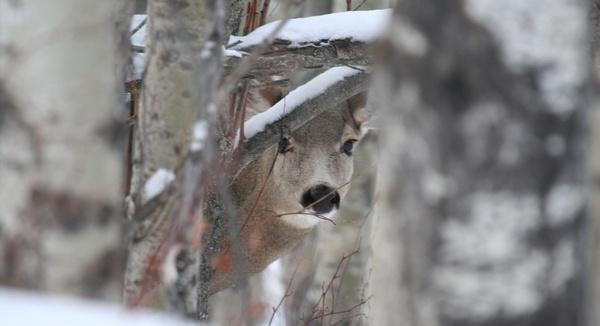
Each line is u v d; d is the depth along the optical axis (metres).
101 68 6.85
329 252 20.84
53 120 6.73
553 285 5.39
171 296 7.89
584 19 5.60
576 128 5.29
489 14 5.14
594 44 10.31
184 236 7.29
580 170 5.37
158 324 6.38
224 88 7.70
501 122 5.15
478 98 5.14
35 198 6.78
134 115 10.27
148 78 8.38
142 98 8.45
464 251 5.30
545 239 5.32
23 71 6.73
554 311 5.42
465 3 5.14
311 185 15.37
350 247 20.77
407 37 5.31
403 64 5.33
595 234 6.81
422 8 5.25
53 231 6.79
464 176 5.20
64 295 6.81
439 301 5.41
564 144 5.25
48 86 6.71
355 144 16.25
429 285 5.42
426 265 5.41
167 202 7.84
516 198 5.22
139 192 8.17
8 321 5.97
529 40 5.17
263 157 15.41
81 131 6.77
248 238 15.60
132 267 8.12
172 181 7.80
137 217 8.02
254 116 13.70
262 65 11.84
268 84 13.62
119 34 7.85
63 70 6.73
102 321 6.16
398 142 5.42
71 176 6.77
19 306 6.27
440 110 5.20
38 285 6.81
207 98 7.45
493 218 5.23
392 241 5.60
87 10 6.79
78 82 6.75
